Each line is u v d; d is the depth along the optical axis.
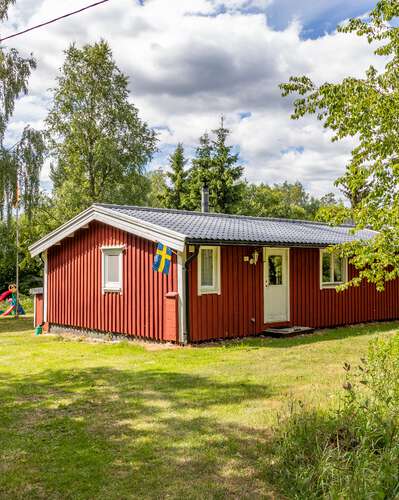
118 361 9.13
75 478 4.02
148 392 6.66
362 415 4.26
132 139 27.34
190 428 5.12
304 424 4.48
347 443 4.00
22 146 18.83
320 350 9.81
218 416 5.49
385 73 6.55
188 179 39.56
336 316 14.32
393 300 16.36
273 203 48.25
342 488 3.31
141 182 28.16
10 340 12.66
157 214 13.25
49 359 9.57
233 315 11.63
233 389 6.68
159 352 9.98
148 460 4.34
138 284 11.70
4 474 4.11
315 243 12.75
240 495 3.69
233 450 4.51
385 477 3.34
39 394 6.75
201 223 12.74
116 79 27.34
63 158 26.88
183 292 10.62
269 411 5.58
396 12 6.45
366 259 6.83
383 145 6.41
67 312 13.96
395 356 5.25
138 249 11.73
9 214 18.66
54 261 14.52
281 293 12.86
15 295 20.88
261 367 8.12
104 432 5.09
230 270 11.64
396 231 6.53
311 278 13.69
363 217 6.80
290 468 3.97
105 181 27.58
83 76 26.53
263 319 12.34
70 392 6.82
